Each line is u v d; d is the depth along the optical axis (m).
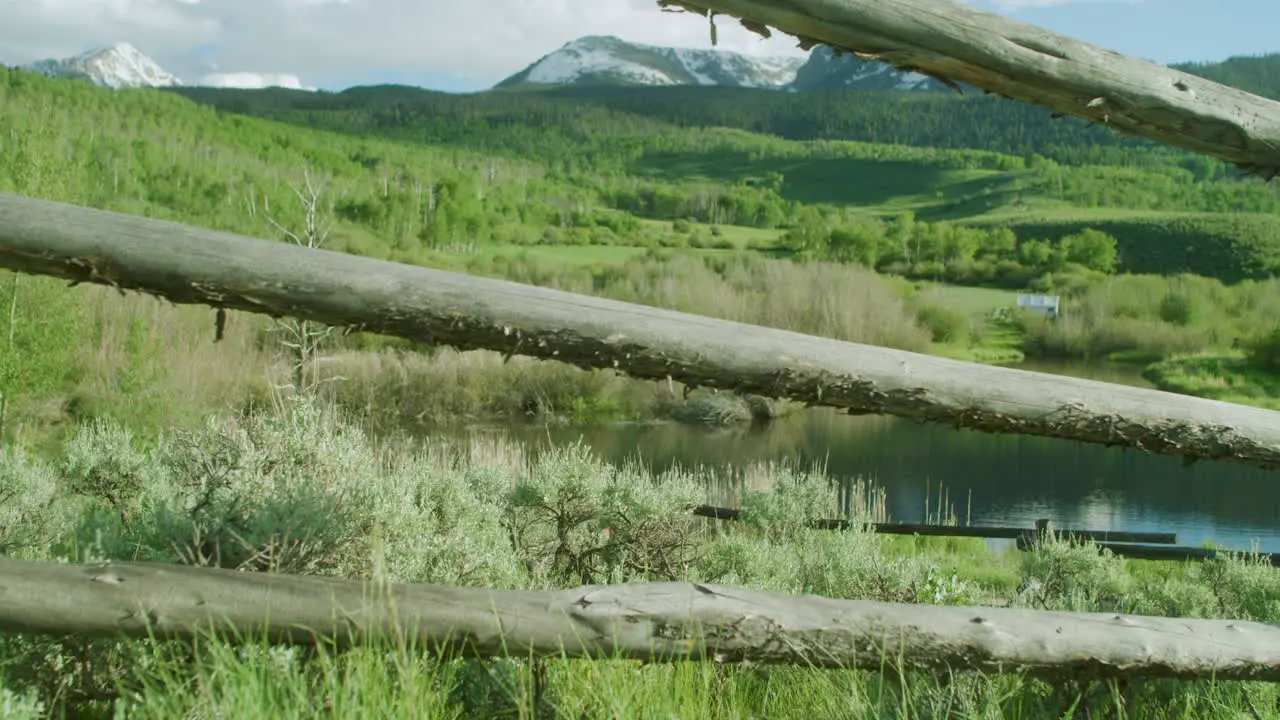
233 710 2.06
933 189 176.62
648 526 5.86
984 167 187.75
